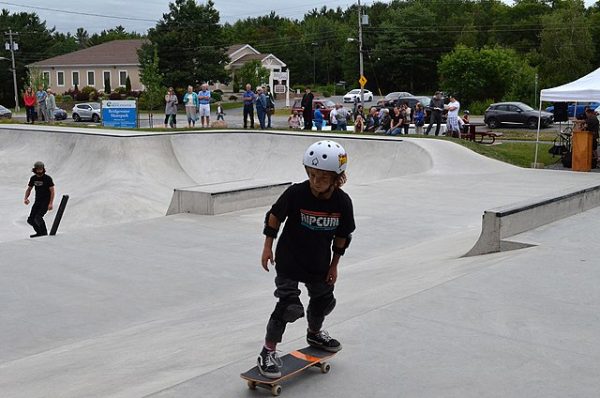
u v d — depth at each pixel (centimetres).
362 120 2758
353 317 533
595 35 7325
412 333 493
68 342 645
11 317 707
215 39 6203
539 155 2184
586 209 1029
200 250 978
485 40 8825
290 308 376
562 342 480
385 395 387
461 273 696
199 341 548
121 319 706
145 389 414
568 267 689
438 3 10194
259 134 2380
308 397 383
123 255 948
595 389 400
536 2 9131
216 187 1321
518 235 840
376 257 937
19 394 464
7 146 2492
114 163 2138
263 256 389
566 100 1864
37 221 1266
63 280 831
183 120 4366
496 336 491
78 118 4688
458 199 1383
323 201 378
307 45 10731
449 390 395
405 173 1983
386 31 8156
